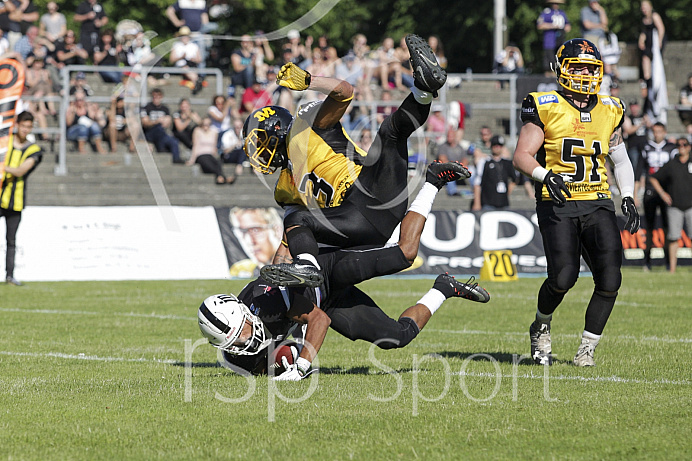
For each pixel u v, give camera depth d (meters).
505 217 61.47
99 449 15.16
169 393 19.78
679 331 31.62
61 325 33.53
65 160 70.12
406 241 20.94
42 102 71.31
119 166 70.31
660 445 15.17
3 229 54.31
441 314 37.41
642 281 52.50
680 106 85.94
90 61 91.06
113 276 56.09
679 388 20.45
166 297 44.53
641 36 84.44
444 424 16.72
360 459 14.48
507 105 81.00
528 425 16.62
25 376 22.34
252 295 21.45
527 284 52.38
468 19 124.12
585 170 24.05
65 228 55.97
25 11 74.56
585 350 23.95
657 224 64.94
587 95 24.23
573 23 118.75
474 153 72.38
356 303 21.28
